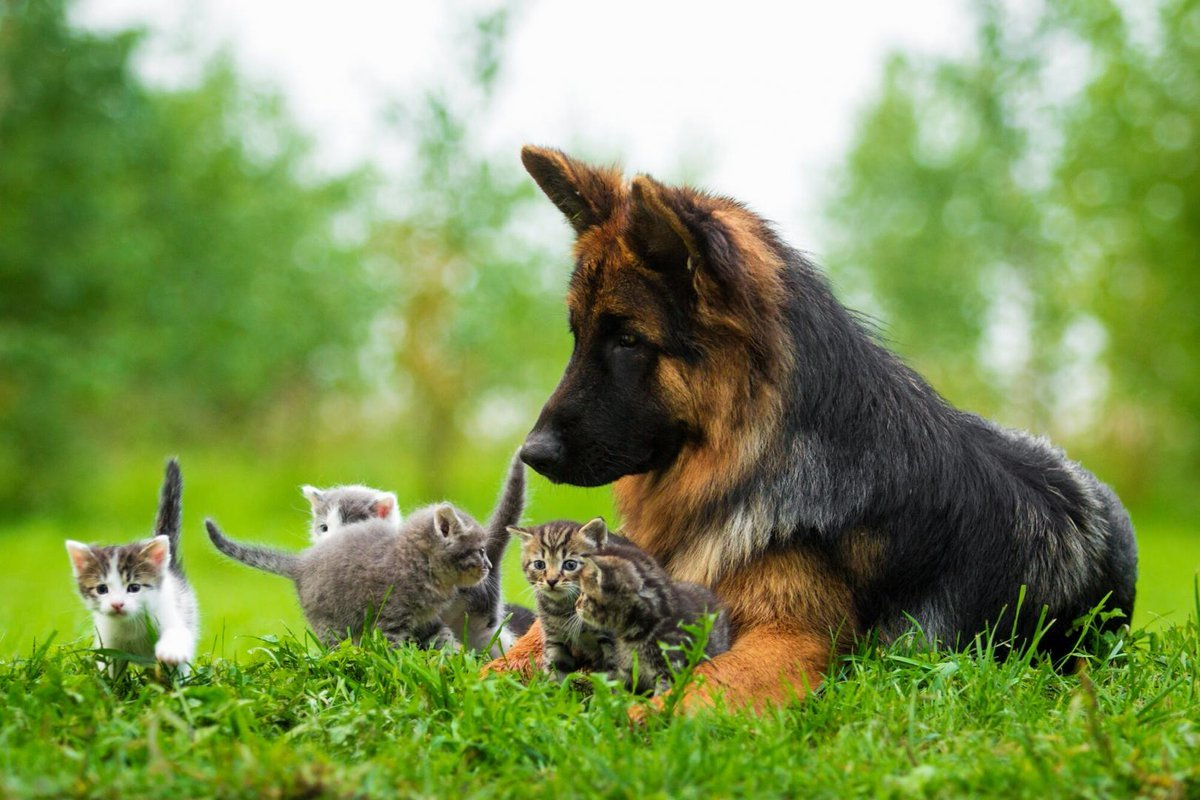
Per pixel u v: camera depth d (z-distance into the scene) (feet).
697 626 17.69
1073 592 21.93
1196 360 96.78
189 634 19.62
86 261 82.99
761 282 20.03
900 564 20.06
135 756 14.46
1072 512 22.58
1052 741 15.10
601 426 20.47
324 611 21.63
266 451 108.37
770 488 19.67
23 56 80.64
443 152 82.84
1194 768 13.79
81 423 91.91
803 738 15.98
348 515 25.75
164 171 90.89
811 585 19.49
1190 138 96.07
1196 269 96.17
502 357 83.35
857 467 19.85
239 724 15.40
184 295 91.09
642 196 19.27
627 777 13.99
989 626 20.99
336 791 13.24
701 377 20.08
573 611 19.30
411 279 84.58
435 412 85.35
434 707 16.98
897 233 108.47
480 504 77.82
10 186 82.07
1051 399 104.73
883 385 20.84
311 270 94.79
